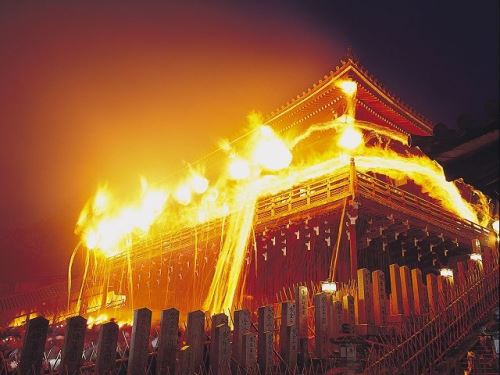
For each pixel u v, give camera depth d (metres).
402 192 21.89
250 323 11.91
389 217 19.97
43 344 9.71
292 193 22.56
